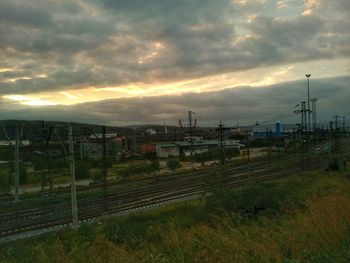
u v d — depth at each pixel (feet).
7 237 90.12
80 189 174.50
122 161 316.60
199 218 60.85
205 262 26.99
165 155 357.41
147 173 232.53
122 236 53.57
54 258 36.83
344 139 528.22
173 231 43.55
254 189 62.28
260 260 25.22
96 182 201.57
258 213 56.80
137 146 395.55
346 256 22.08
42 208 122.93
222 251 28.32
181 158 338.54
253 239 31.96
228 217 50.29
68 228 89.92
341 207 36.32
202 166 263.49
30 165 243.40
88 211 118.11
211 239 32.35
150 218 96.68
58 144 142.31
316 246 25.90
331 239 26.05
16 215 112.37
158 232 53.36
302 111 280.72
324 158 280.92
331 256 22.68
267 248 26.50
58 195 153.58
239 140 463.83
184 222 61.21
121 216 106.63
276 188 65.67
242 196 60.49
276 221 45.83
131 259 31.60
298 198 61.31
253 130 576.20
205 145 386.32
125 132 426.51
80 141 115.24
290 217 46.24
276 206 58.18
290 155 324.80
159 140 434.30
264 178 179.32
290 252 26.55
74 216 96.78
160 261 28.71
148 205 123.95
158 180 192.75
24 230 96.53
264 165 246.06
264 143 460.96
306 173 185.06
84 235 60.34
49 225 101.55
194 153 359.87
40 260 37.04
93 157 303.89
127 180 200.23
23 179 199.62
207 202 65.77
